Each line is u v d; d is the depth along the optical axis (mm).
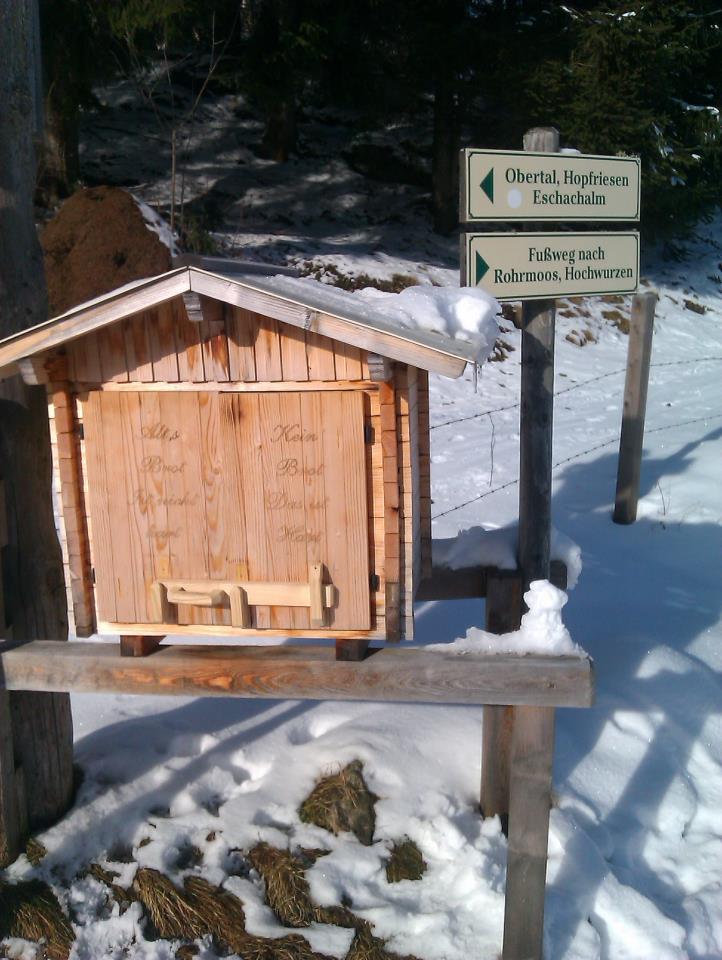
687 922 3408
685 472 7574
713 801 3979
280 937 3203
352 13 12656
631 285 3795
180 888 3314
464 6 13555
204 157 16109
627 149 13375
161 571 2861
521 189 3451
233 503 2795
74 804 3621
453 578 3520
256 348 2715
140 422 2795
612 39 12805
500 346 11586
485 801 3584
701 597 5578
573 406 10312
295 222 14727
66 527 2891
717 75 15008
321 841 3479
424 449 3240
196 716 4105
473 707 4141
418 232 15148
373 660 2875
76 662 2990
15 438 3336
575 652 2859
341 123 17875
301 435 2732
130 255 7672
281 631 2842
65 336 2637
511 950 3021
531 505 3453
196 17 11852
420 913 3283
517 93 13266
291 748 3873
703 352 13617
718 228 18516
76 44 11148
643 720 4273
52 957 3180
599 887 3410
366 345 2521
